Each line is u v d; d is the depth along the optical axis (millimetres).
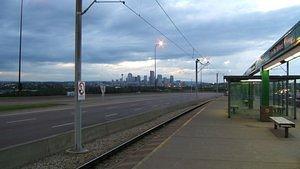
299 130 20453
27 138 18031
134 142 17891
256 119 28344
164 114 35250
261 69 27453
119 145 16000
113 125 21016
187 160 11781
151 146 15961
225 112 36781
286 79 30000
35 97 54406
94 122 25797
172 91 144250
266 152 13320
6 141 17000
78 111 14242
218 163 11328
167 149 13906
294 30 14195
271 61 22406
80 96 14211
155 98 75125
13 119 28047
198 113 35562
